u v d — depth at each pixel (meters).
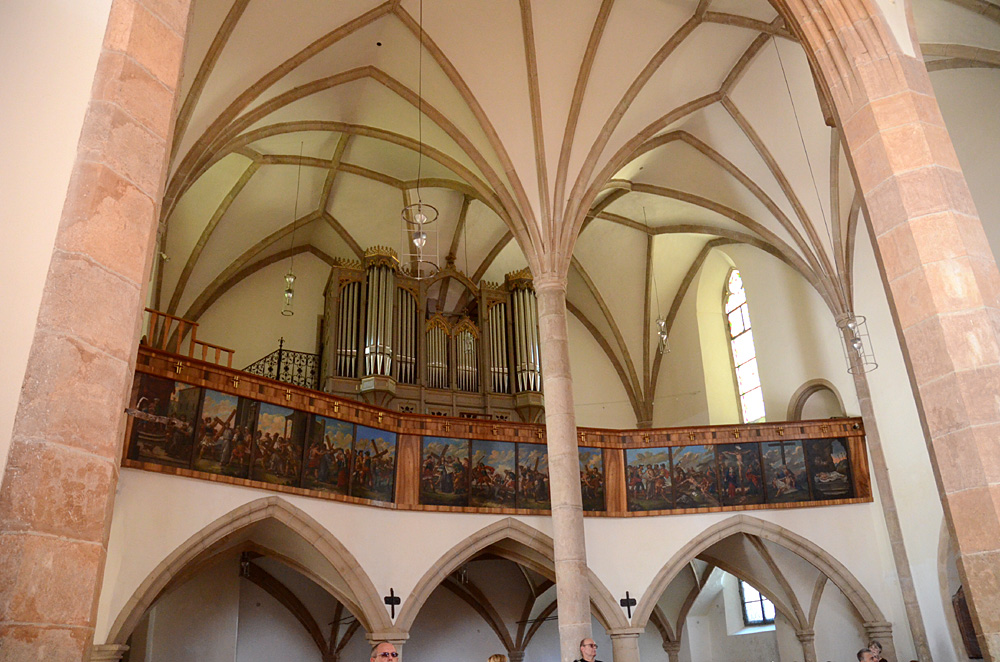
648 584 17.70
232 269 21.89
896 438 18.08
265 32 14.62
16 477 3.92
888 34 8.38
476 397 21.75
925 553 17.17
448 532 16.58
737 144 19.34
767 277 22.56
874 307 18.70
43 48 4.88
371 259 21.50
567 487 14.37
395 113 18.27
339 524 15.20
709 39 16.92
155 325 19.39
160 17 5.41
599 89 16.83
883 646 17.78
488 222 23.22
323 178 21.14
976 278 7.21
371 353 20.36
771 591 21.11
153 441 12.98
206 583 18.08
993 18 14.13
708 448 19.17
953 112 16.16
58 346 4.23
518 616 23.61
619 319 25.36
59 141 4.70
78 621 3.95
